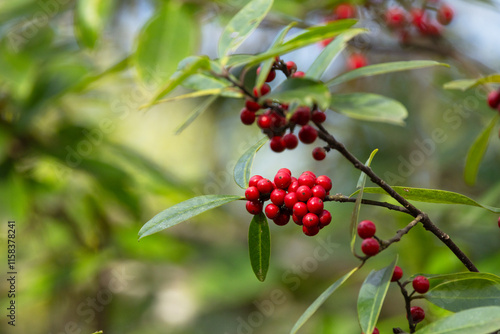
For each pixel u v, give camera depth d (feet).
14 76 2.78
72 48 3.13
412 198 1.77
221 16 2.72
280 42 1.72
